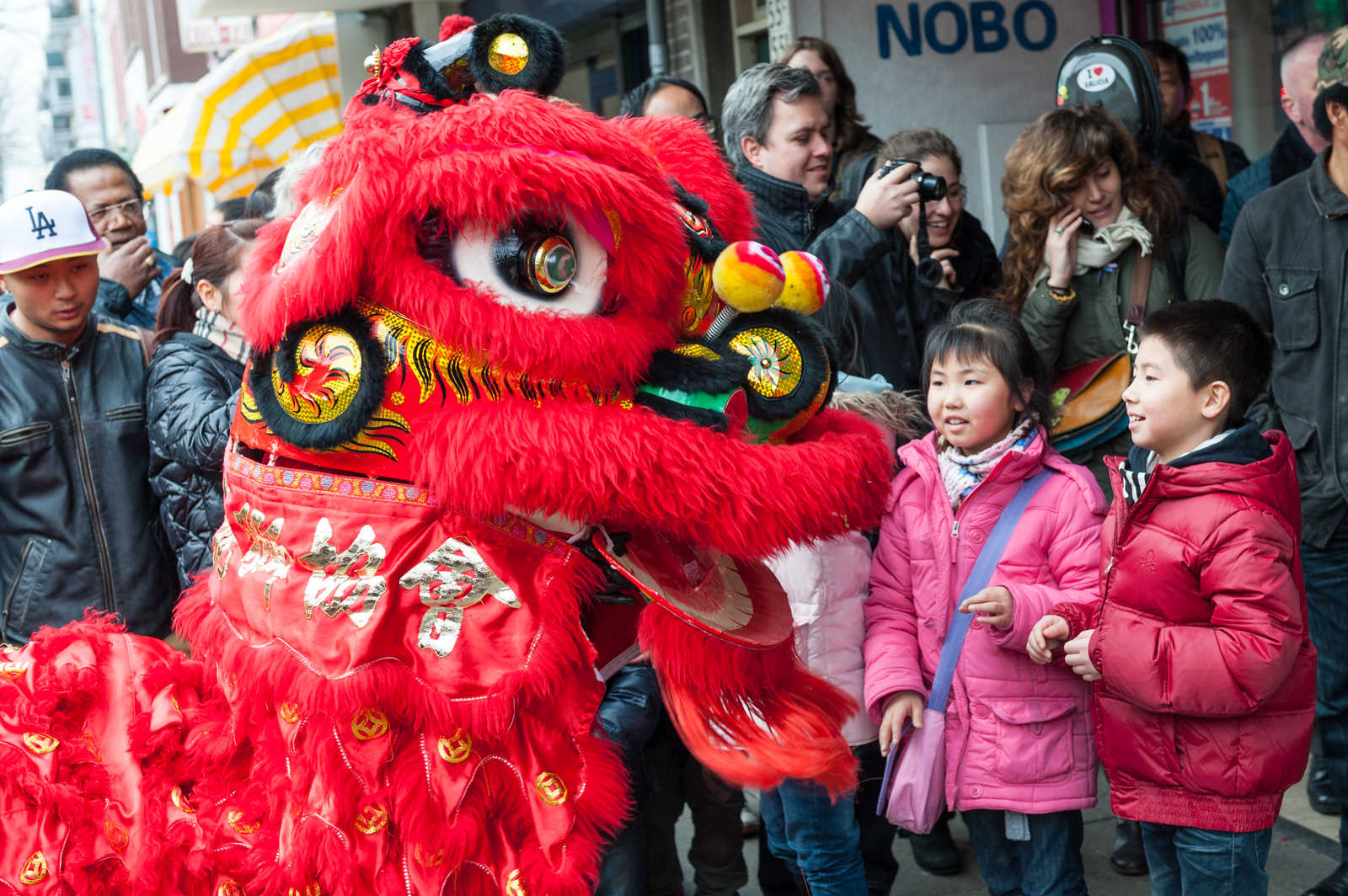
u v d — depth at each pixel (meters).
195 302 3.24
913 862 3.64
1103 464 3.54
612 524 1.82
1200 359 2.55
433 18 9.39
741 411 1.81
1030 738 2.72
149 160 10.92
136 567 3.17
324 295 1.67
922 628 2.87
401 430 1.73
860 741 2.87
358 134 1.69
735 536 1.71
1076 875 2.80
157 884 1.93
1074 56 4.02
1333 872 3.27
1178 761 2.52
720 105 7.46
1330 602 3.29
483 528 1.76
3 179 32.38
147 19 22.88
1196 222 3.69
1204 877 2.53
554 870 1.80
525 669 1.75
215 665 2.02
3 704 2.05
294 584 1.77
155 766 2.00
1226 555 2.43
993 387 2.80
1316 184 3.31
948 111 6.23
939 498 2.88
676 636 1.82
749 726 1.86
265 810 1.92
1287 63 4.34
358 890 1.77
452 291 1.65
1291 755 2.48
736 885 3.17
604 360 1.68
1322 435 3.31
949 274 3.86
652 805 2.95
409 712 1.74
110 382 3.17
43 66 43.06
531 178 1.62
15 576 3.11
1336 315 3.29
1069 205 3.50
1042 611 2.68
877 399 2.86
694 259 1.86
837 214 3.70
